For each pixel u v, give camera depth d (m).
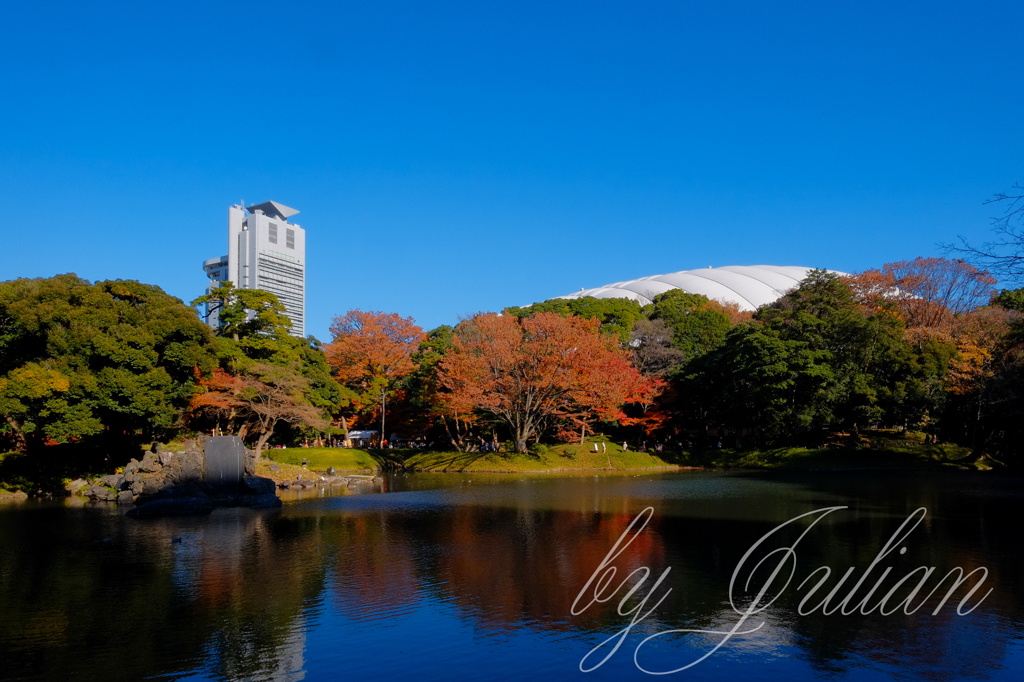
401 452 55.62
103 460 38.53
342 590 13.47
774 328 51.78
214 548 18.05
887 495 29.38
